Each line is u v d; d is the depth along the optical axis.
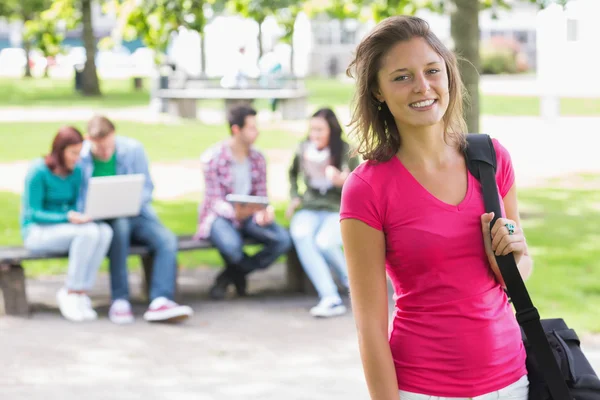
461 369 2.69
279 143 19.80
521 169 15.71
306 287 8.40
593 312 7.16
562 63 23.30
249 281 8.92
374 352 2.73
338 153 7.98
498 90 35.97
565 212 11.80
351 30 53.03
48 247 7.51
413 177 2.73
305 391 5.67
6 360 6.36
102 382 5.90
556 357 2.82
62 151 7.55
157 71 26.91
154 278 7.57
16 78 53.00
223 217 8.04
